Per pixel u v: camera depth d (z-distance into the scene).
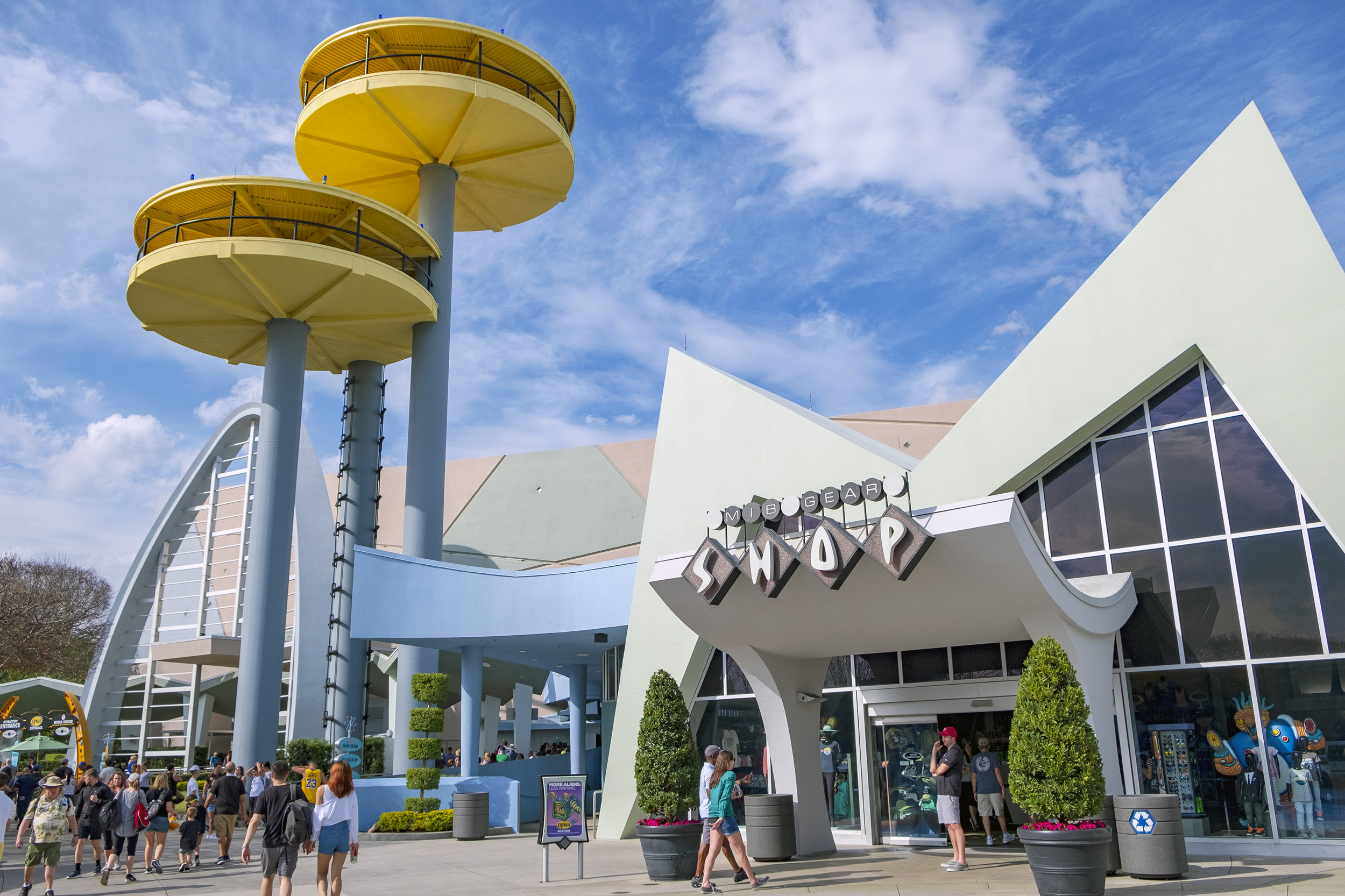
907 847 16.98
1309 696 14.57
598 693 41.41
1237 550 15.57
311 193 28.89
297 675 36.09
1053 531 17.34
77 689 45.19
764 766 20.22
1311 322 15.24
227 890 14.92
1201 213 16.48
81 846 16.97
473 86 31.39
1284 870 12.49
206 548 43.44
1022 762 11.21
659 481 23.00
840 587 13.46
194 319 32.19
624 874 14.92
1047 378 17.53
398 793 25.36
